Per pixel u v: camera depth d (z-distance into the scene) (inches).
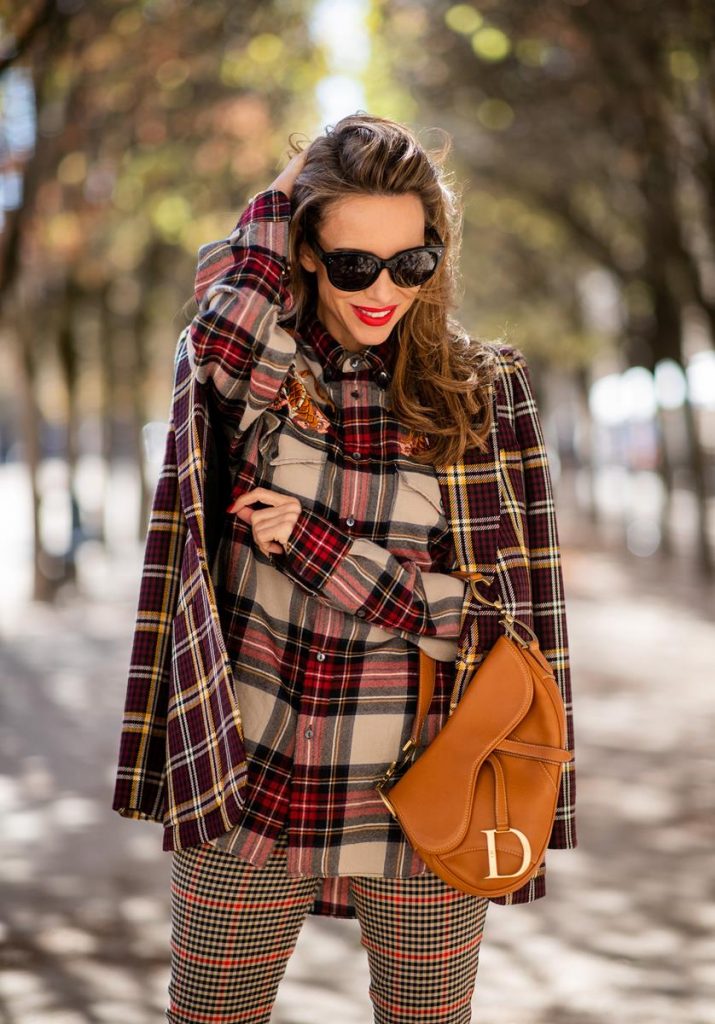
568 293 1237.7
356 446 105.5
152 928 217.9
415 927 101.8
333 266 103.7
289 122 647.8
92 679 534.0
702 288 828.0
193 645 101.5
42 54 478.3
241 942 101.3
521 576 106.3
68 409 931.3
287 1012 181.6
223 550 106.8
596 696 466.0
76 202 697.0
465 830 97.2
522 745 99.9
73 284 919.0
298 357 107.7
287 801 101.4
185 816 100.2
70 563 907.4
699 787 324.2
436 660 105.2
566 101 765.9
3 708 462.9
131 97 615.5
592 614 726.5
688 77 689.0
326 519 104.0
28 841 279.0
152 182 669.3
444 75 744.3
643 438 1911.9
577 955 206.8
